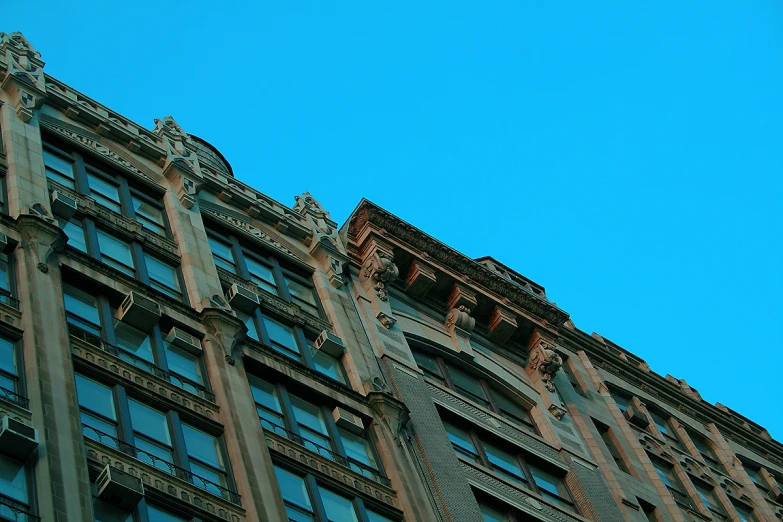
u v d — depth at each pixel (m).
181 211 40.06
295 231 44.25
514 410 45.22
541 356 47.41
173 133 43.59
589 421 48.41
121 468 27.66
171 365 32.59
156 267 36.66
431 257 46.84
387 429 36.78
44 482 25.16
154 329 33.16
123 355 31.61
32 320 29.45
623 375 55.31
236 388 32.94
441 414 40.94
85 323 31.66
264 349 35.97
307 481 32.44
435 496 35.81
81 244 35.03
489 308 47.66
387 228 46.41
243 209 43.62
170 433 30.06
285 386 35.69
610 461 46.56
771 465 59.22
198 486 29.02
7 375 27.75
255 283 40.28
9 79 38.81
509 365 46.84
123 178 39.69
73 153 38.91
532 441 43.31
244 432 31.47
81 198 36.81
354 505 33.00
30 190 34.62
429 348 44.09
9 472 25.25
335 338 39.25
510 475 40.94
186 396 31.59
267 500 29.72
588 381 52.16
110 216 37.09
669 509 46.94
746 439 59.31
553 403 46.16
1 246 31.30
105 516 26.25
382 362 40.72
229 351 34.09
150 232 38.00
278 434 33.22
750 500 53.69
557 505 41.16
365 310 42.94
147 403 30.47
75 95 41.34
